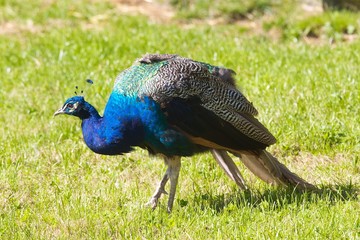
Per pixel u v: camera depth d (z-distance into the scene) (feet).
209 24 68.59
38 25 69.56
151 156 35.99
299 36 63.21
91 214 34.68
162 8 73.41
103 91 50.19
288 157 41.16
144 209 35.01
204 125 33.83
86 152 42.88
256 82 49.42
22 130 46.44
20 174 40.27
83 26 67.97
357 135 41.78
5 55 59.57
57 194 37.32
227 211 34.30
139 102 33.30
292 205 34.35
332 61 53.06
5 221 34.35
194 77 33.99
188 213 34.53
